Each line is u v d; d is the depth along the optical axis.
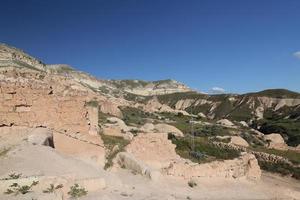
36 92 29.59
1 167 23.64
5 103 28.20
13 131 28.22
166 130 64.94
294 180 49.12
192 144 55.28
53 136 29.80
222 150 57.44
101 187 25.80
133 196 26.44
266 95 193.25
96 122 34.00
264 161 56.94
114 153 34.91
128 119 75.56
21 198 20.45
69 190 23.23
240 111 184.38
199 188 34.34
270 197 37.94
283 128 113.75
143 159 35.62
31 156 25.47
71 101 31.20
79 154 30.84
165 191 30.55
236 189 36.81
